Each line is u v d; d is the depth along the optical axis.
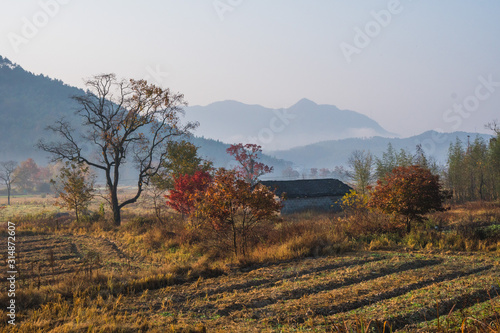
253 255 14.71
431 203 19.17
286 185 46.97
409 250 15.67
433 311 7.25
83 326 7.18
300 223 20.52
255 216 16.45
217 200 15.70
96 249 20.66
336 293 8.99
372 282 9.97
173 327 6.96
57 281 11.45
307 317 7.46
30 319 7.81
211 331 6.92
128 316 8.07
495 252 14.05
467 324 5.77
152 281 10.91
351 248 16.05
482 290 8.43
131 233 26.58
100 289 10.25
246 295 9.35
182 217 30.36
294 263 13.20
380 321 6.76
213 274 12.12
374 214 21.48
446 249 15.56
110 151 36.97
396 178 19.86
